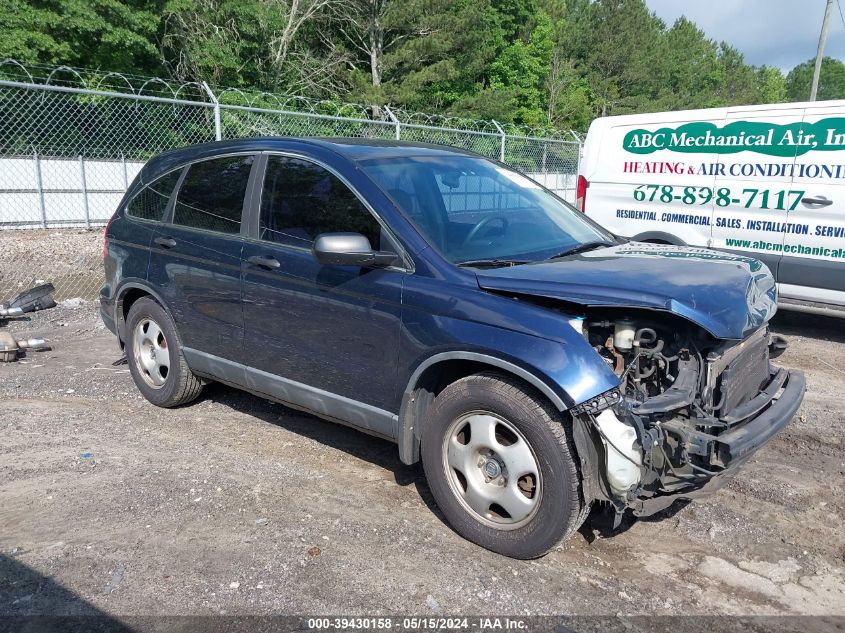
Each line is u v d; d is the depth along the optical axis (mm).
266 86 27094
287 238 4070
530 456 3139
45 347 6922
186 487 3982
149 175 5211
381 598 3000
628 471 2920
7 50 18812
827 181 6965
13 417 5035
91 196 17938
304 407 4164
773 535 3572
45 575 3148
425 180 4023
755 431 3127
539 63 41688
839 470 4320
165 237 4840
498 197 4312
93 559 3273
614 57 51281
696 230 8031
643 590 3098
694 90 72312
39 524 3582
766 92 101938
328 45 30438
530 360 3006
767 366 3875
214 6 25688
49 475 4125
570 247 3998
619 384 2953
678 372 3131
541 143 17828
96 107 19672
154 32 23250
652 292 2996
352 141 4375
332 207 3906
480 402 3236
